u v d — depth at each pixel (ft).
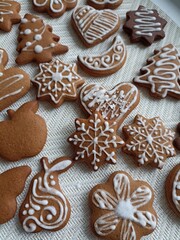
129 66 1.19
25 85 1.09
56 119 1.08
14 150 0.98
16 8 1.23
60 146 1.03
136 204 0.94
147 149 1.02
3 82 1.07
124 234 0.91
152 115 1.11
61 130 1.06
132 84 1.13
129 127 1.05
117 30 1.25
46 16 1.26
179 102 1.15
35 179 0.96
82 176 1.00
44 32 1.19
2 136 0.99
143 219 0.93
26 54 1.15
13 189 0.93
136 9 1.31
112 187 0.96
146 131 1.05
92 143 1.00
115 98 1.09
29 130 1.00
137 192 0.96
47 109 1.09
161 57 1.18
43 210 0.92
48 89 1.08
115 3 1.28
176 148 1.05
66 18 1.27
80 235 0.92
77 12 1.24
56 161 0.99
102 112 1.07
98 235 0.91
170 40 1.25
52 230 0.91
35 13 1.26
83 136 1.01
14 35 1.21
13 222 0.92
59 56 1.19
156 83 1.13
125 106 1.09
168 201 0.97
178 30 1.28
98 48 1.22
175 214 0.97
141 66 1.20
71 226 0.93
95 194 0.95
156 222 0.94
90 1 1.28
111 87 1.15
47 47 1.16
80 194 0.97
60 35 1.23
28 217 0.91
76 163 1.01
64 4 1.26
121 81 1.17
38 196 0.94
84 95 1.09
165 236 0.94
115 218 0.92
